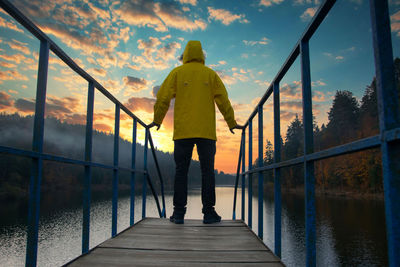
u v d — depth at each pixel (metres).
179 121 2.66
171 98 2.71
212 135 2.68
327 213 39.53
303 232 33.09
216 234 2.33
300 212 44.84
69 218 45.50
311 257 1.15
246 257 1.74
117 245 1.99
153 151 3.76
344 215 37.81
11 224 39.53
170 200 73.06
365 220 34.44
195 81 2.69
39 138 1.21
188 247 1.95
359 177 60.34
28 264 1.15
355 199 52.16
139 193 93.31
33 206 1.18
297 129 79.94
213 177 2.78
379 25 0.67
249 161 2.83
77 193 82.38
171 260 1.67
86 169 1.81
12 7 0.99
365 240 26.73
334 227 31.80
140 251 1.85
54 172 94.81
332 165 68.19
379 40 0.67
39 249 30.59
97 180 102.38
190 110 2.63
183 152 2.70
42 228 39.38
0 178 71.00
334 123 73.38
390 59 0.67
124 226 40.53
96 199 70.88
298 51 1.37
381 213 37.75
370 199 50.91
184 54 2.88
